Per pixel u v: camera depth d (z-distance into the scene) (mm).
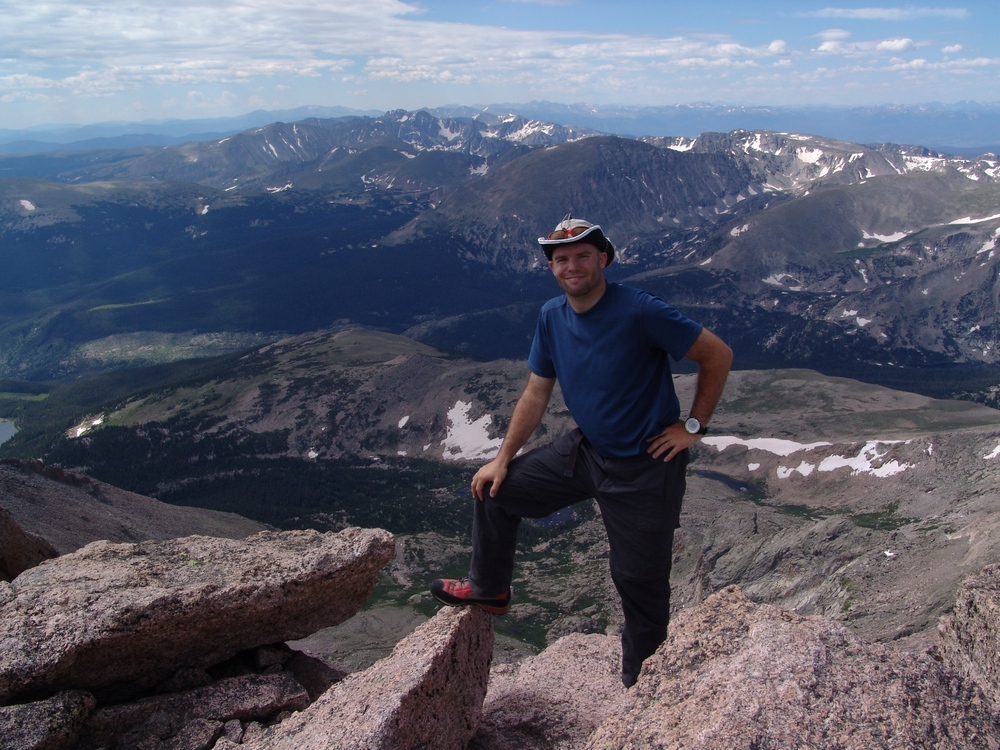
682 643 2537
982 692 2029
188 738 3092
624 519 2883
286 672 3521
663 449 2791
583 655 4020
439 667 2896
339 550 3480
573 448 2971
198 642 3303
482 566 3152
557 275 2799
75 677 3074
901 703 1990
